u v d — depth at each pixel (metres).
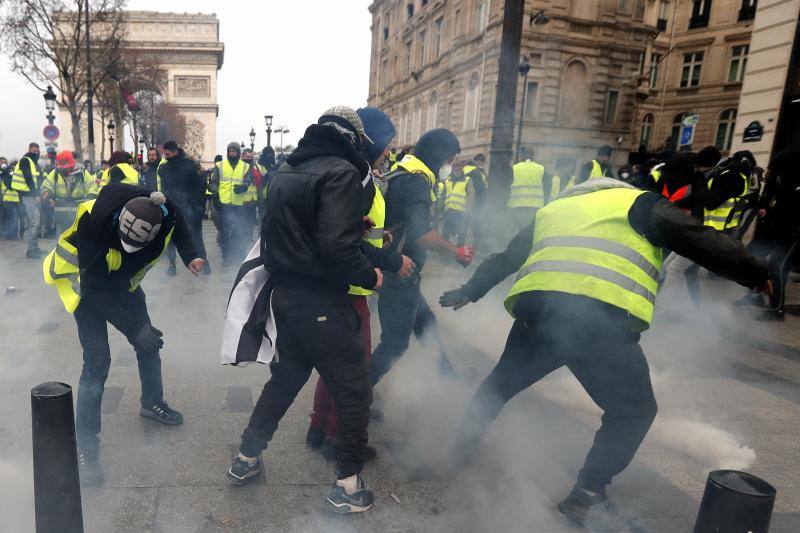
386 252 2.12
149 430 2.74
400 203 2.63
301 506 2.20
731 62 24.27
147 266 2.45
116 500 2.17
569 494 2.26
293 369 2.18
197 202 6.72
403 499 2.28
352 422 2.08
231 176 7.35
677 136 24.92
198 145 57.59
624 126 14.20
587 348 1.99
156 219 2.13
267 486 2.32
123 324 2.27
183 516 2.09
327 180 1.85
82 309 2.35
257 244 2.17
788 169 5.44
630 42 13.73
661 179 2.73
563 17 13.51
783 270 5.48
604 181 2.13
